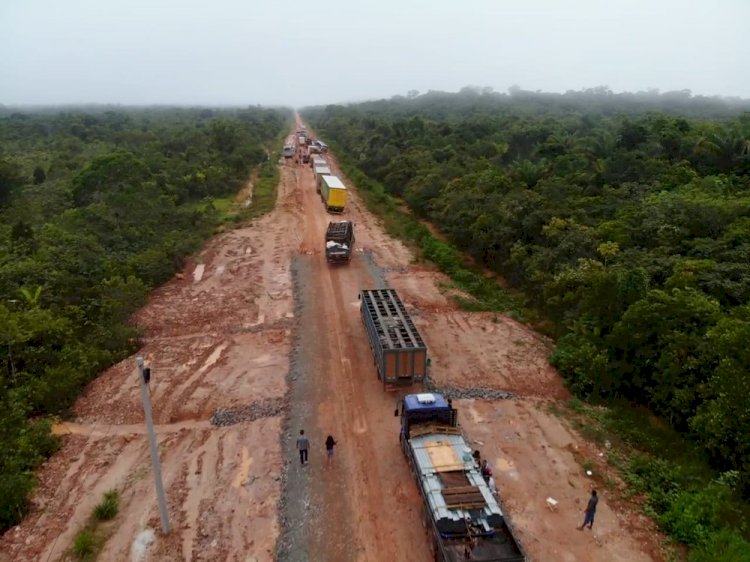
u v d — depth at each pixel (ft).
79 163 210.18
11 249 101.91
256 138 349.20
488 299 105.60
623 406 68.85
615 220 102.89
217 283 113.19
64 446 60.85
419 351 68.95
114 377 75.82
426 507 46.11
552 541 46.60
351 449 59.52
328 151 330.95
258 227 156.87
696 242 86.28
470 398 69.51
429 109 548.31
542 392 71.72
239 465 57.00
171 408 67.97
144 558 45.16
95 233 122.42
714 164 131.64
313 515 49.93
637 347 69.41
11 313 73.82
